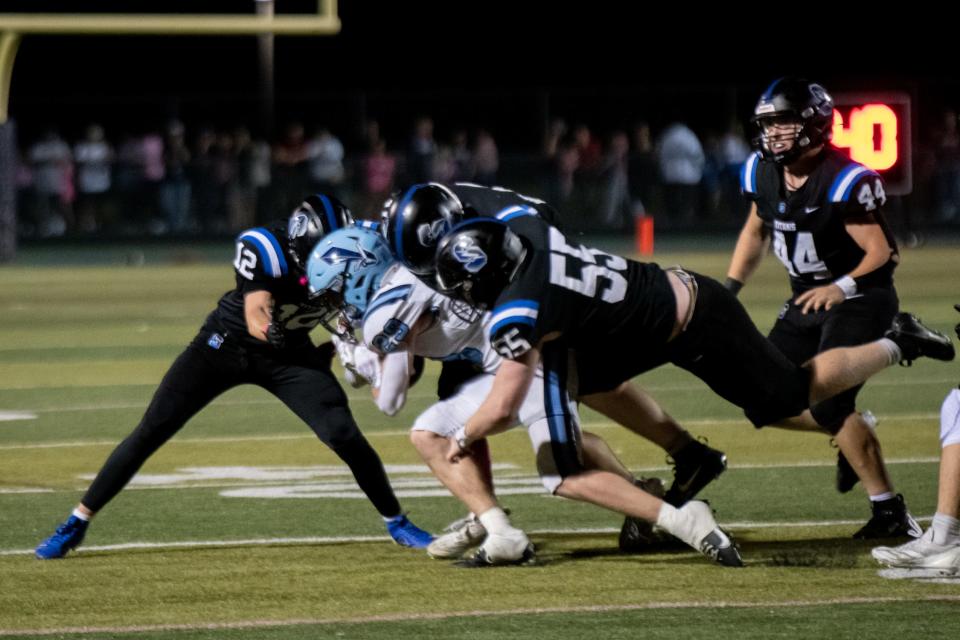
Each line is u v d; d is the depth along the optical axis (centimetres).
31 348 3728
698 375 1611
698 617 1373
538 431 1553
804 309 1752
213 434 2525
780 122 1750
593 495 1548
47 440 2462
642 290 1540
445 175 7044
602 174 7250
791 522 1809
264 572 1573
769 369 1602
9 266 6431
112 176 7081
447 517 1869
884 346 1653
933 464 2153
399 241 1492
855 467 1709
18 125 8394
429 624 1359
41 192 7038
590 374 1609
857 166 1766
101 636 1332
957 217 7331
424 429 1614
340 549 1686
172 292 5159
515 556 1584
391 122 8225
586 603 1430
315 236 1598
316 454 2325
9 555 1666
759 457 2241
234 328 1666
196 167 7106
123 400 2884
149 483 2094
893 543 1688
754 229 1905
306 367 1695
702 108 7950
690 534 1555
